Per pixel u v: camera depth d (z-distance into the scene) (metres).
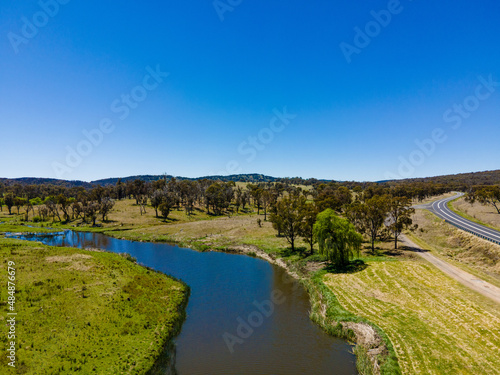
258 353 28.70
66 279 40.16
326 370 25.91
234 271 56.12
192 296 43.72
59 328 28.61
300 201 86.50
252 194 172.12
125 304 35.66
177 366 26.69
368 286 41.53
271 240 79.12
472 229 67.69
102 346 27.12
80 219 128.50
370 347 27.42
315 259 57.38
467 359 23.45
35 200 180.50
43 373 22.47
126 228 108.25
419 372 22.58
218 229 99.69
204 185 195.50
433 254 54.56
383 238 69.38
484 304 32.50
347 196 128.50
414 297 36.56
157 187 191.50
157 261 63.41
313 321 35.47
